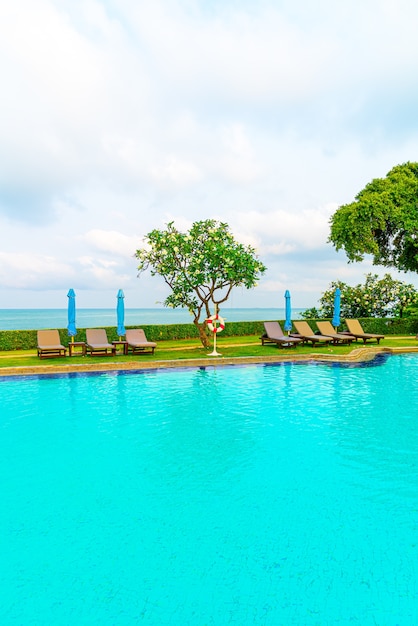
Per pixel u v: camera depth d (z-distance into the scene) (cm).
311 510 518
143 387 1222
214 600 358
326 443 763
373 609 347
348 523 487
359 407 1012
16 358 1614
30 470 642
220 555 423
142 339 1809
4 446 745
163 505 531
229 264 1708
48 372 1391
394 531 470
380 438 792
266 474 628
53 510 518
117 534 462
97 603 354
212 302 1892
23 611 345
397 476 622
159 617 338
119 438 789
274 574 392
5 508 523
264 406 1022
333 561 413
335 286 3322
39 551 430
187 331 2444
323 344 2148
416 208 2608
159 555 423
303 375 1403
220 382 1295
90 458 690
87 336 1719
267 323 2088
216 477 617
